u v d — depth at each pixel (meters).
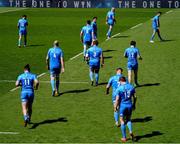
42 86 39.50
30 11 119.06
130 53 38.34
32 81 29.30
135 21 93.12
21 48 60.03
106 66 47.31
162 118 30.73
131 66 38.41
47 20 96.25
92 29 50.50
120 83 26.89
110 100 35.16
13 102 34.78
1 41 66.50
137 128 28.83
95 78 39.78
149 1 129.50
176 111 32.22
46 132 28.17
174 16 102.25
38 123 29.89
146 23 88.44
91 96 36.28
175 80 40.94
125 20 95.50
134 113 31.88
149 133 27.91
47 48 60.00
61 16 105.19
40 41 66.44
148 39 66.31
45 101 35.00
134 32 74.88
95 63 39.00
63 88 38.81
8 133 27.97
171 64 47.78
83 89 38.44
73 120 30.47
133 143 26.25
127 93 26.38
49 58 36.78
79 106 33.66
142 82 40.47
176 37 67.81
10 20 96.25
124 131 26.41
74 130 28.53
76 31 78.25
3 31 78.31
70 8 129.88
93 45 39.25
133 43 38.44
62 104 34.19
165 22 89.81
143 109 32.75
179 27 80.69
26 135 27.62
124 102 26.45
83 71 45.25
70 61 50.53
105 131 28.33
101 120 30.47
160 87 38.69
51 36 72.12
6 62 50.34
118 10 122.88
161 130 28.42
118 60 50.28
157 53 54.31
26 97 29.11
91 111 32.41
